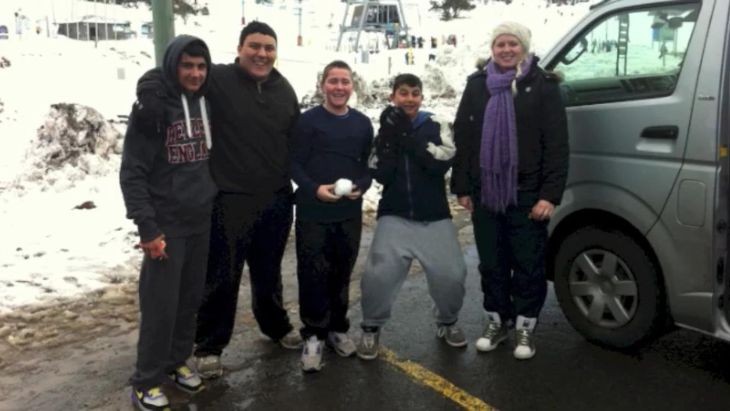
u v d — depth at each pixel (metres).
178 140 3.17
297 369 3.84
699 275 3.44
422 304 4.82
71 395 3.54
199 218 3.29
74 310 4.57
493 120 3.69
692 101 3.41
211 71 3.40
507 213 3.84
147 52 21.27
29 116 11.53
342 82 3.62
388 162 3.81
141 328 3.31
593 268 3.98
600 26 3.96
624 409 3.39
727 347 4.03
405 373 3.79
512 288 4.02
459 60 18.97
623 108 3.71
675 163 3.48
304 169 3.70
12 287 4.88
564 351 4.03
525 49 3.66
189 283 3.40
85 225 6.30
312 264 3.71
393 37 35.09
